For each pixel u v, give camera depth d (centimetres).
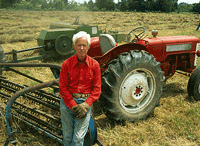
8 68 349
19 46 904
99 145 239
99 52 430
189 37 454
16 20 2366
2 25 1791
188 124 319
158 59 413
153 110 348
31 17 2895
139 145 273
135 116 323
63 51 714
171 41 416
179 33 1453
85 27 762
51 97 285
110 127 309
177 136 294
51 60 725
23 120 274
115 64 293
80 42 169
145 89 328
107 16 3688
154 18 3344
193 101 406
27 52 767
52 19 2739
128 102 319
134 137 290
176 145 275
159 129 307
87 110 184
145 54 316
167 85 489
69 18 2939
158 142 281
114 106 296
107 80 292
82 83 189
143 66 310
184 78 535
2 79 329
